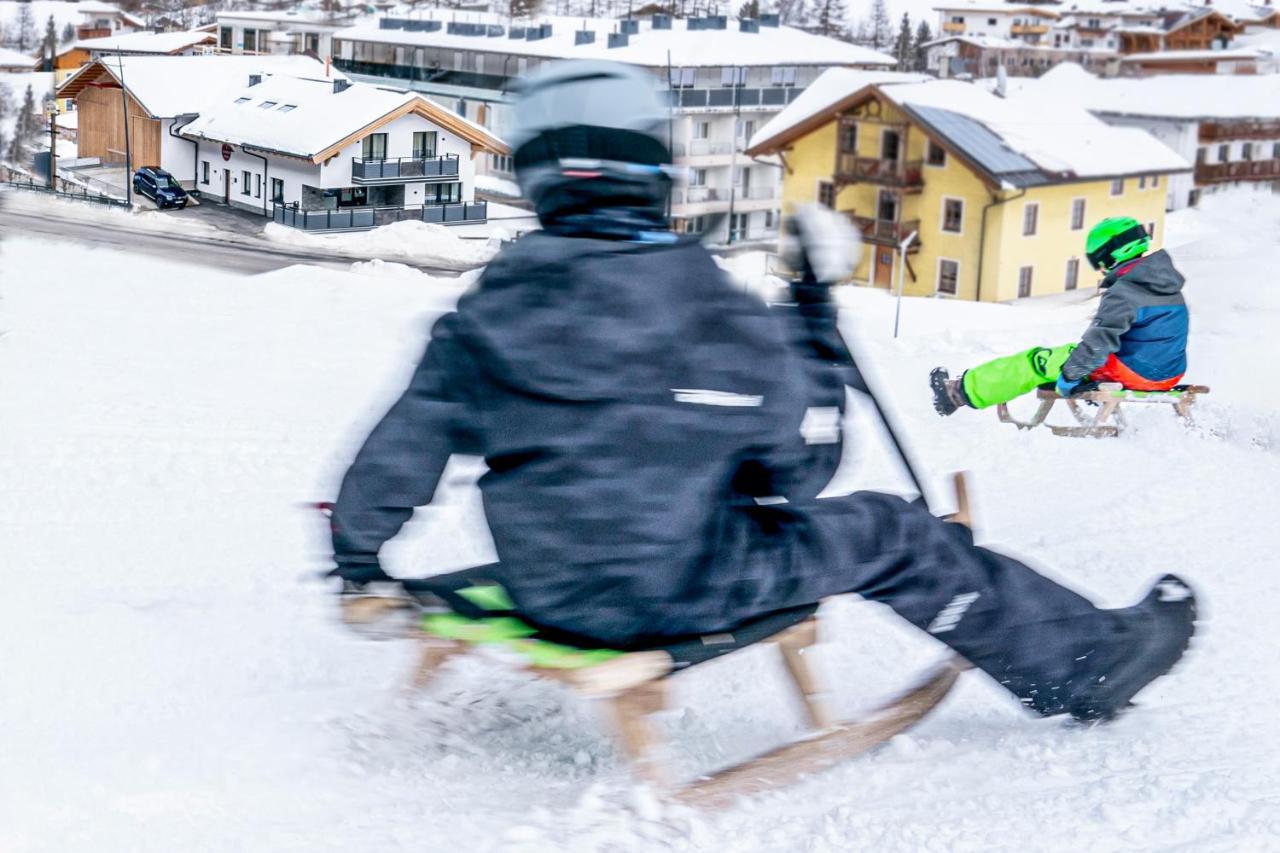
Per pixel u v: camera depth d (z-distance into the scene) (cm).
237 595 449
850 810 283
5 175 2211
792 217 296
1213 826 276
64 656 379
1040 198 2450
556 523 266
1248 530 564
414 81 3162
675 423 264
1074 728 337
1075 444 732
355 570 285
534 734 334
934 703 327
